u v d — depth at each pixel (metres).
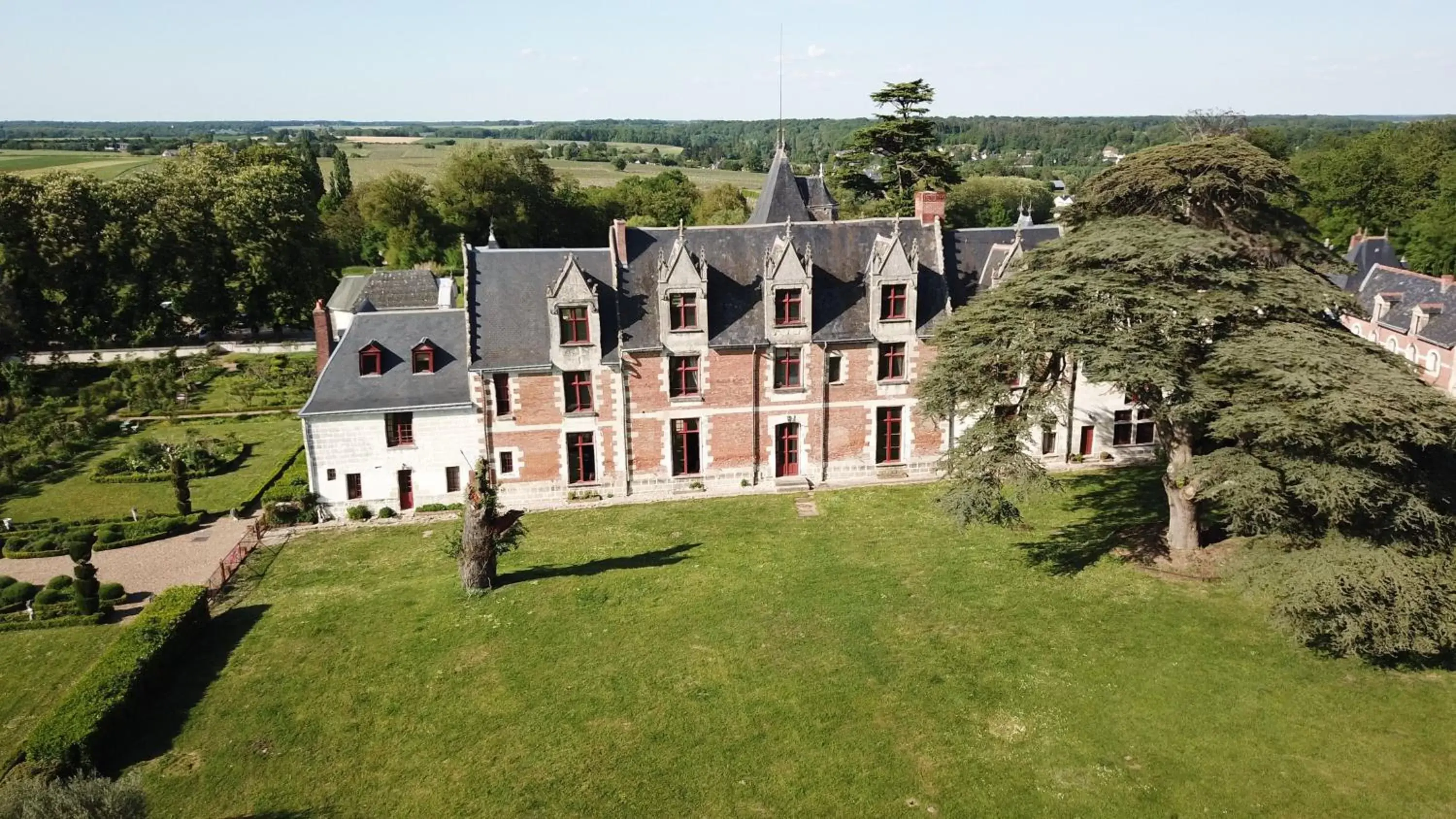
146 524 52.94
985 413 42.88
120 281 95.50
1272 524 32.12
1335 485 29.52
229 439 70.94
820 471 56.44
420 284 104.00
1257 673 31.73
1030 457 38.78
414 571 45.56
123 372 84.94
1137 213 39.72
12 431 70.19
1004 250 56.94
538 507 53.91
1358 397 29.38
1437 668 31.42
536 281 54.81
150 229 94.69
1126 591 38.06
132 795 24.56
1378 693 30.30
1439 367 71.00
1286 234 38.12
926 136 90.12
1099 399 56.28
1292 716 29.36
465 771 28.80
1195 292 34.91
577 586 41.44
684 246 51.84
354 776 28.88
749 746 29.19
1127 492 50.59
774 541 46.53
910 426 56.34
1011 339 36.88
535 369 52.62
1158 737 28.64
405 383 54.03
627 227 55.06
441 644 36.69
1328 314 39.75
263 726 31.69
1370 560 28.97
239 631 39.06
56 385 84.38
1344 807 25.38
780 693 32.00
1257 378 32.97
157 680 34.06
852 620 37.00
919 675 32.69
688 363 53.94
